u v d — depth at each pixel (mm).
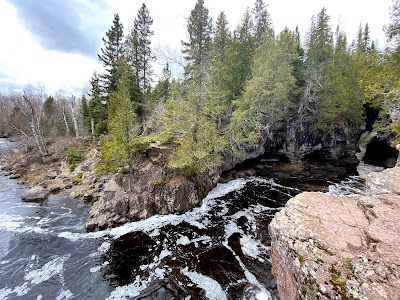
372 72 16234
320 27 33156
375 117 36000
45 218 19391
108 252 14852
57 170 32188
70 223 18547
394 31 14773
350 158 34000
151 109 29859
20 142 46344
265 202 22203
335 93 29562
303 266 4594
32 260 14102
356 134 35438
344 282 4027
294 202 6688
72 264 13773
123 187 20109
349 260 4422
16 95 52906
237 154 25875
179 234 16719
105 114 34250
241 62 29359
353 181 27297
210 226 17750
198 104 19797
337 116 31469
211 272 12852
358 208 6121
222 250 14773
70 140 43656
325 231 5258
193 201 20578
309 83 30766
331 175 29281
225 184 26719
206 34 32062
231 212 20078
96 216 18594
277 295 10984
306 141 32625
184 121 20125
